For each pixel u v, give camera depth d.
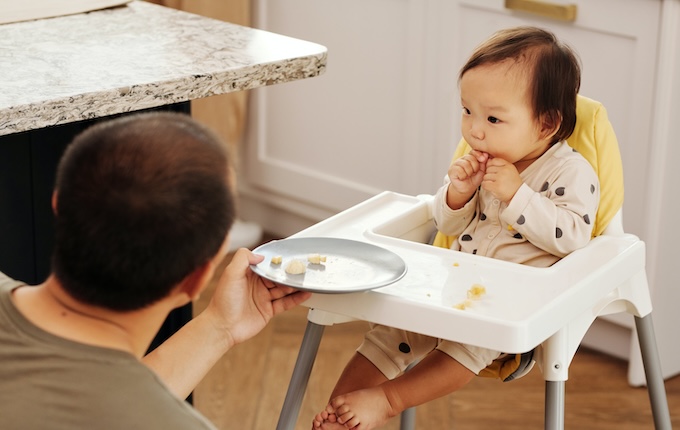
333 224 1.32
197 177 0.78
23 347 0.76
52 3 1.60
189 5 2.55
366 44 2.47
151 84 1.28
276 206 2.83
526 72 1.27
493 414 2.02
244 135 2.82
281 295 1.12
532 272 1.17
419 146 2.43
